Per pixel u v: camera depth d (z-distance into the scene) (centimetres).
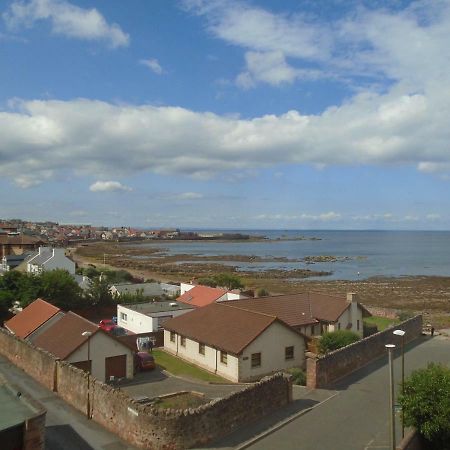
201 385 3678
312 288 11769
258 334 3922
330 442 2423
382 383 3478
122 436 2447
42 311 4609
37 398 3019
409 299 10112
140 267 17425
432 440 2373
